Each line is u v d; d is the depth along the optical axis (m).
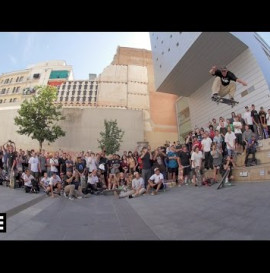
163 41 22.64
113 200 9.38
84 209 7.21
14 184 11.24
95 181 11.56
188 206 6.53
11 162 11.89
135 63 42.22
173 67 19.84
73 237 4.30
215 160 9.79
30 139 28.22
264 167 8.48
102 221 5.54
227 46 16.98
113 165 12.34
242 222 4.46
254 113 11.58
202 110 22.95
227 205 5.90
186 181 11.59
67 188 9.85
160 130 33.72
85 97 39.12
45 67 46.91
